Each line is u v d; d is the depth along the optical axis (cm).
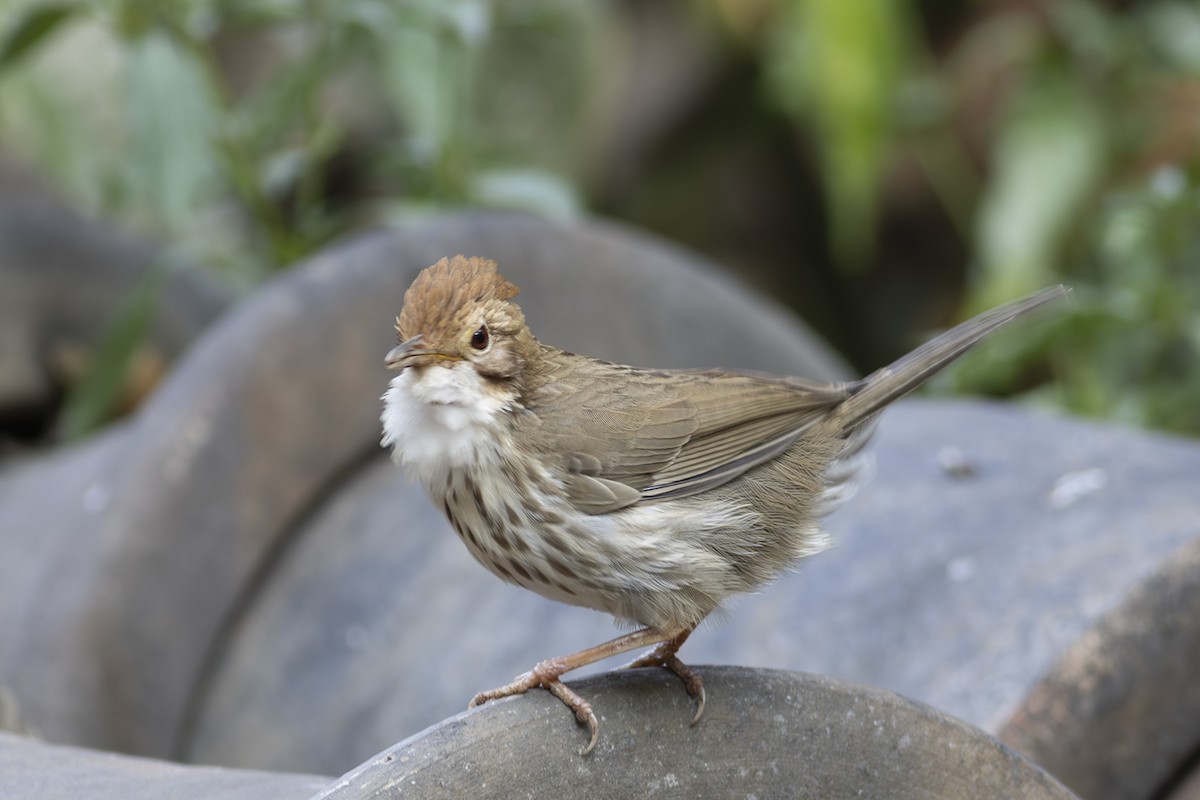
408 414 645
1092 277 1532
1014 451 931
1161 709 753
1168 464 884
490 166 1415
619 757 538
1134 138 1555
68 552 981
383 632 932
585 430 651
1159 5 1639
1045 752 730
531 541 643
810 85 1630
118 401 1453
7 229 1414
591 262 1107
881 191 1883
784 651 810
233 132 1276
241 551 986
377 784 496
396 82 1257
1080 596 758
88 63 1662
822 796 568
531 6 1547
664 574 644
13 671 952
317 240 1340
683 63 1930
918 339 1683
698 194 1945
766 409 688
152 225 1583
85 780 625
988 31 1733
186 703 966
